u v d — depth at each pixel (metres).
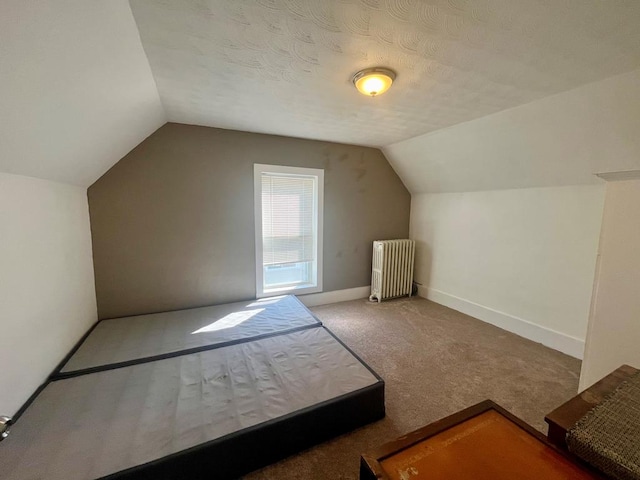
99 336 2.20
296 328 2.38
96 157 2.02
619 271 1.41
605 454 0.61
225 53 1.48
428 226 3.81
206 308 2.81
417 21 1.22
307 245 3.44
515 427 0.82
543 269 2.58
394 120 2.52
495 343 2.60
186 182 2.69
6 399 1.29
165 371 1.77
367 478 0.70
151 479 1.13
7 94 0.97
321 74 1.71
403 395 1.88
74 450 1.18
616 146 1.89
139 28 1.27
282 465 1.36
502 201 2.90
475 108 2.20
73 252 2.04
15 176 1.38
